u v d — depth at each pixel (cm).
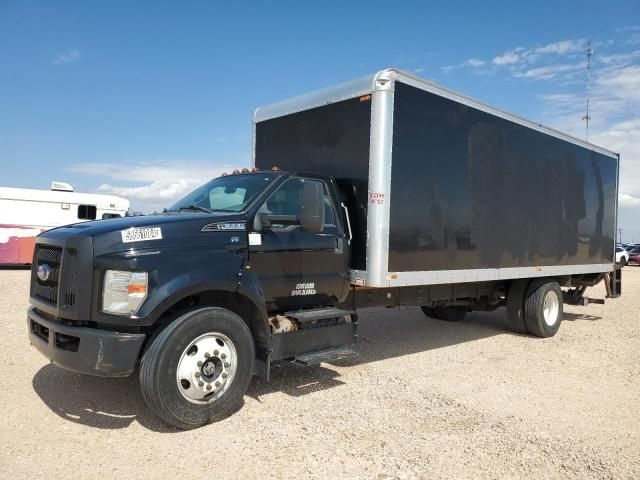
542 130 845
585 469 379
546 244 857
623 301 1465
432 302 755
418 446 409
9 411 460
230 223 483
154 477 350
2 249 1794
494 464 382
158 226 440
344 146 611
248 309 494
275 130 722
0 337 736
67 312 418
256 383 564
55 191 1888
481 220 716
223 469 363
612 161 1073
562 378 620
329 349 544
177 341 415
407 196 599
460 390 561
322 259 560
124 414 458
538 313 856
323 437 421
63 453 382
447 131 655
